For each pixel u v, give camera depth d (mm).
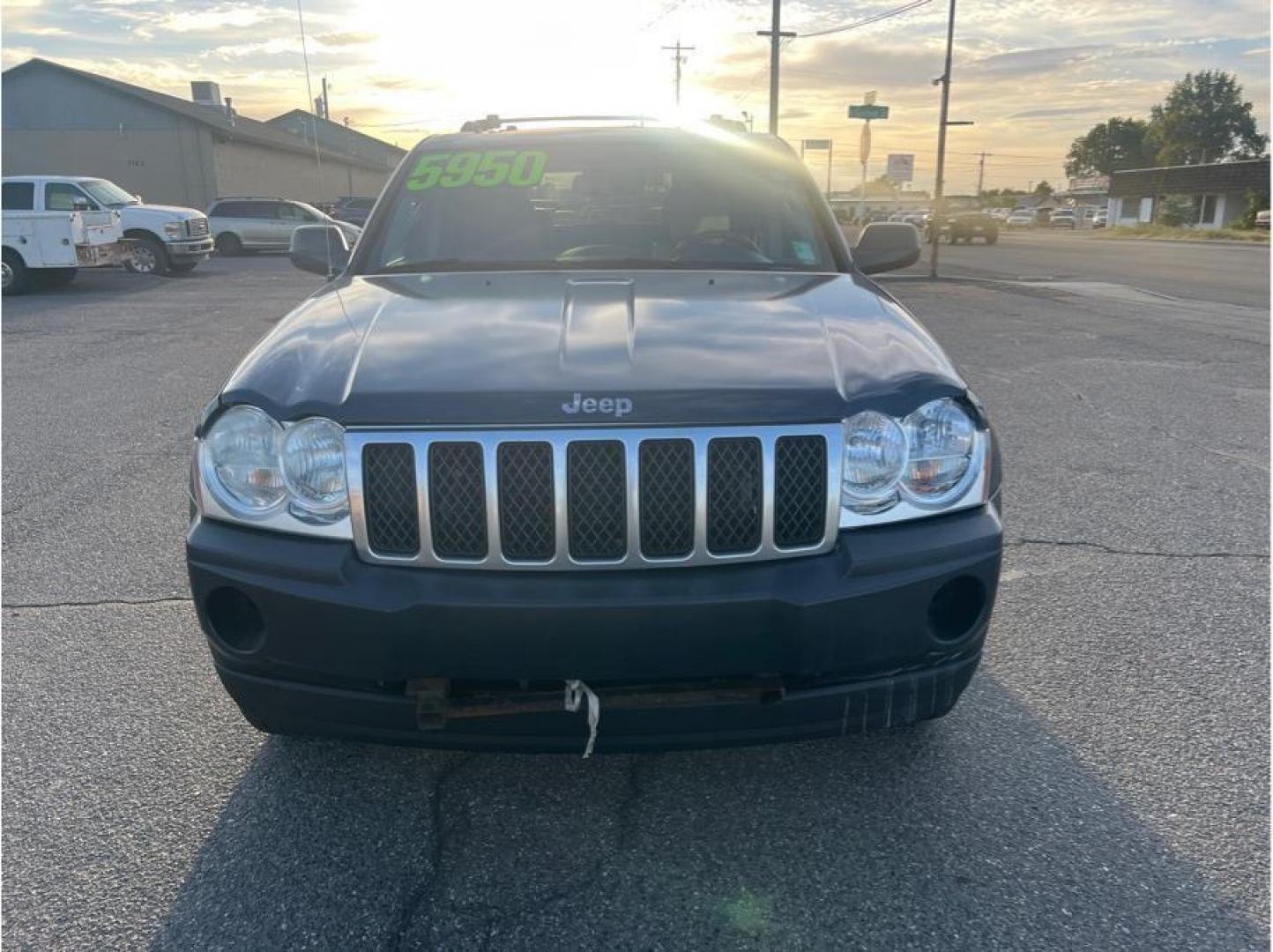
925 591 2336
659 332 2650
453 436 2256
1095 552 4527
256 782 2803
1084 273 21469
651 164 4047
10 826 2607
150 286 18031
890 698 2400
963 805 2691
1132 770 2848
